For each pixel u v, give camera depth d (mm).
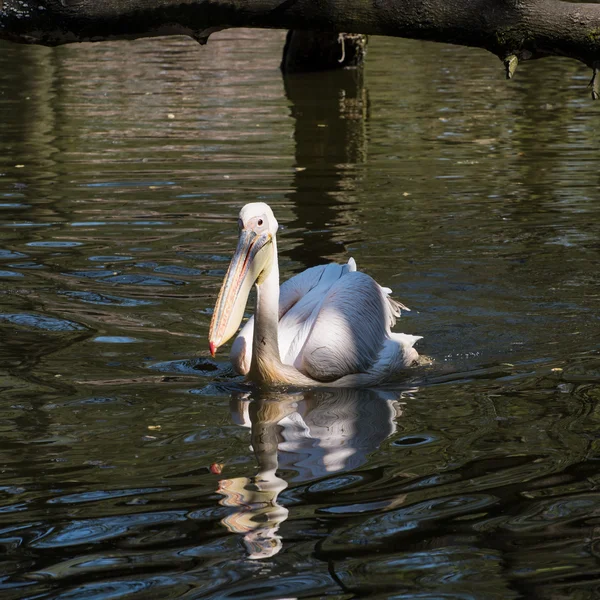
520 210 16047
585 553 6180
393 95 26516
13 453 7922
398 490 7191
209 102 25859
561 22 8367
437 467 7602
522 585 5828
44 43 8891
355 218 15703
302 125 22859
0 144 20953
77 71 30609
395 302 11797
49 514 6824
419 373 10188
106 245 14227
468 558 6117
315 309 11023
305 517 6746
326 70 30688
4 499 7070
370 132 22047
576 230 14992
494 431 8352
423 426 8594
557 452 7816
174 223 15344
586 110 23938
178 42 36969
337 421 8836
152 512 6840
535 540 6383
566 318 11523
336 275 11805
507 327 11289
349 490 7199
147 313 11648
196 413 8969
